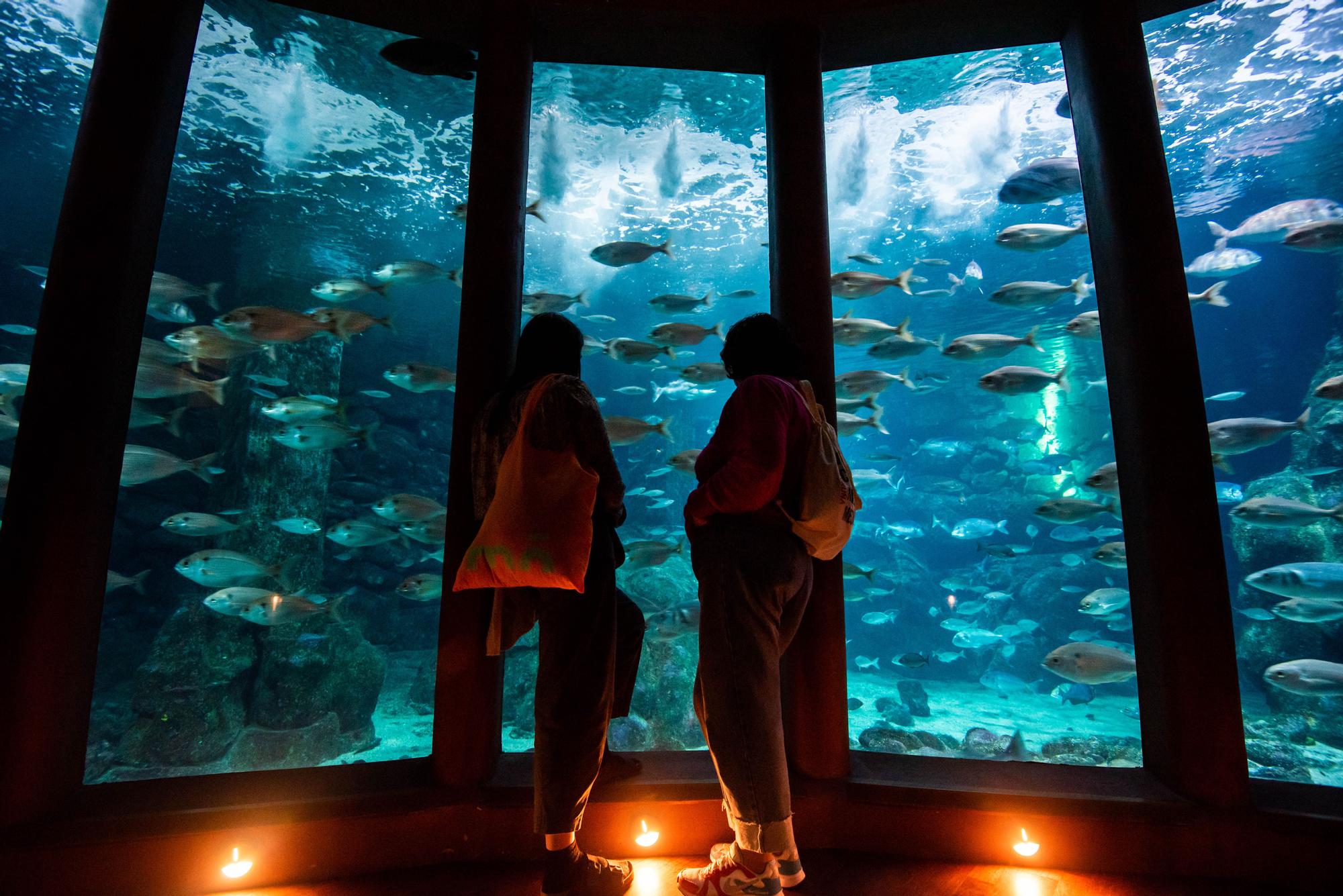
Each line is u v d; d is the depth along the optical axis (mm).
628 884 1972
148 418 5566
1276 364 24234
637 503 17172
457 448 2518
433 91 8812
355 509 12500
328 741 6461
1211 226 6227
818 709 2477
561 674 1849
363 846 2199
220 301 15656
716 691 1734
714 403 24688
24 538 2100
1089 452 24562
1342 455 9625
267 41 7719
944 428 27047
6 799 2018
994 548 11242
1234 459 26078
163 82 2441
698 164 10703
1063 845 2236
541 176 11266
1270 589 5305
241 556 5141
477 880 2164
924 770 2535
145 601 10430
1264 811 2186
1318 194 12094
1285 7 6836
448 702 2381
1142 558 2512
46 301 2201
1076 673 4418
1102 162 2688
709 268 17094
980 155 9922
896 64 7555
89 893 1977
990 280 16812
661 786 2373
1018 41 3070
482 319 2576
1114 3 2719
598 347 5586
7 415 6188
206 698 6188
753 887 1748
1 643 2055
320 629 6977
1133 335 2547
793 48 2924
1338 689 4398
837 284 5133
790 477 1845
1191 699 2305
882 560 15445
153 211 2428
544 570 1730
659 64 3223
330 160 10922
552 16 2924
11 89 9789
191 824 2078
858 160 10125
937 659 12141
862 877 2186
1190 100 8734
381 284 6059
